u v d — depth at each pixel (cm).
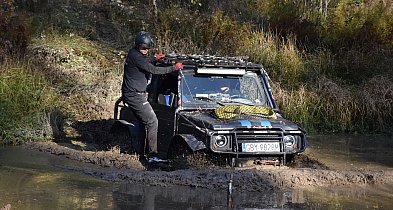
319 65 2102
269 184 1059
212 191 1023
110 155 1259
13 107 1540
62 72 1914
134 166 1202
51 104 1630
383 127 1877
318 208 940
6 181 1064
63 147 1389
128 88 1220
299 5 2467
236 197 986
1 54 1812
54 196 968
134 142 1271
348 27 2302
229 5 2494
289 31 2270
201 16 2308
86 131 1591
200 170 1118
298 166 1220
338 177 1123
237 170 1109
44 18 2244
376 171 1198
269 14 2405
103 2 2470
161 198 970
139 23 2336
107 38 2255
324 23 2391
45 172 1144
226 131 1123
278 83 1980
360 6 2498
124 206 918
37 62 1895
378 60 2127
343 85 2028
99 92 1812
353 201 991
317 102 1914
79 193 990
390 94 1922
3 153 1332
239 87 1279
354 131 1878
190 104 1223
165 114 1243
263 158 1158
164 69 1209
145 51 1239
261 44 2155
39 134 1504
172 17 2256
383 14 2377
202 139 1127
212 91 1253
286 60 2086
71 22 2283
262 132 1144
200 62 1255
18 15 2075
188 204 938
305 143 1188
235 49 2136
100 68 1995
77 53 2055
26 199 946
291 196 1008
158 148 1254
